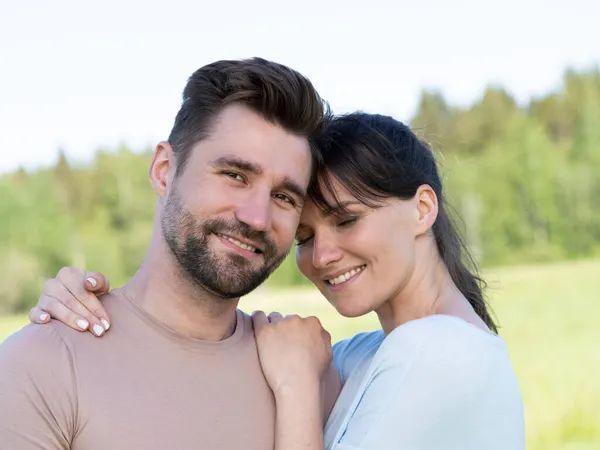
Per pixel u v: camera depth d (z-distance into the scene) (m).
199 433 2.12
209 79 2.28
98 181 52.91
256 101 2.23
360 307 2.42
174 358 2.17
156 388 2.11
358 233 2.35
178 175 2.26
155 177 2.38
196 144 2.24
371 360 2.45
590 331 17.64
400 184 2.35
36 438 1.92
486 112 56.22
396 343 2.24
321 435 2.27
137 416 2.05
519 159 44.59
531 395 12.35
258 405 2.27
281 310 22.23
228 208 2.18
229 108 2.24
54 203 50.53
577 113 54.47
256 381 2.30
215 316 2.27
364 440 2.16
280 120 2.24
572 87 56.78
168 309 2.22
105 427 2.00
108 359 2.09
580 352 15.48
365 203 2.32
